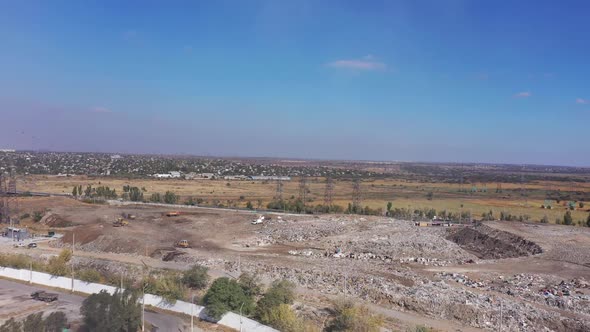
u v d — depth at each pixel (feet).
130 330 205.05
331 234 449.48
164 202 623.36
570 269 324.80
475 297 255.29
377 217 540.52
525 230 454.81
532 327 223.10
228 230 460.96
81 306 222.48
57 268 295.69
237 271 311.27
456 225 520.01
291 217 523.29
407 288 268.00
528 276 305.12
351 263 338.95
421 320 231.30
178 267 322.34
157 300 241.76
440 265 343.05
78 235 416.46
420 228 497.87
